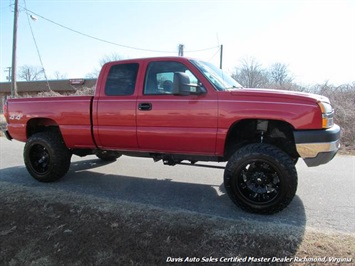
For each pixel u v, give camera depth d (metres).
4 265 2.87
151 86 4.19
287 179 3.52
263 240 3.00
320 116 3.46
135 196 4.35
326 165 6.36
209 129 3.81
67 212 3.73
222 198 4.31
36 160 5.13
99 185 4.91
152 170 5.92
